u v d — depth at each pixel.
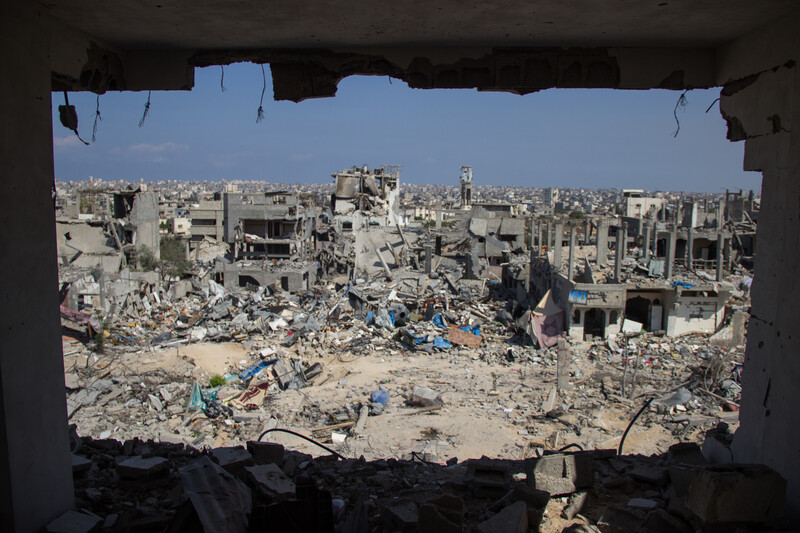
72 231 40.69
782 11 5.68
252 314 34.97
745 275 38.91
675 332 30.64
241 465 7.16
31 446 5.29
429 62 7.12
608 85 7.15
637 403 21.52
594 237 56.59
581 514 6.52
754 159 6.45
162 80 7.20
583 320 30.67
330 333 32.34
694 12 5.75
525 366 27.80
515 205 96.81
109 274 37.16
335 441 18.09
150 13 5.76
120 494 6.90
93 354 26.75
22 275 5.15
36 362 5.35
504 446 17.50
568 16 5.92
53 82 6.27
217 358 27.94
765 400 6.09
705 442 7.74
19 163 5.09
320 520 5.27
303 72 7.26
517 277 41.62
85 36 6.38
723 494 5.01
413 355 29.77
